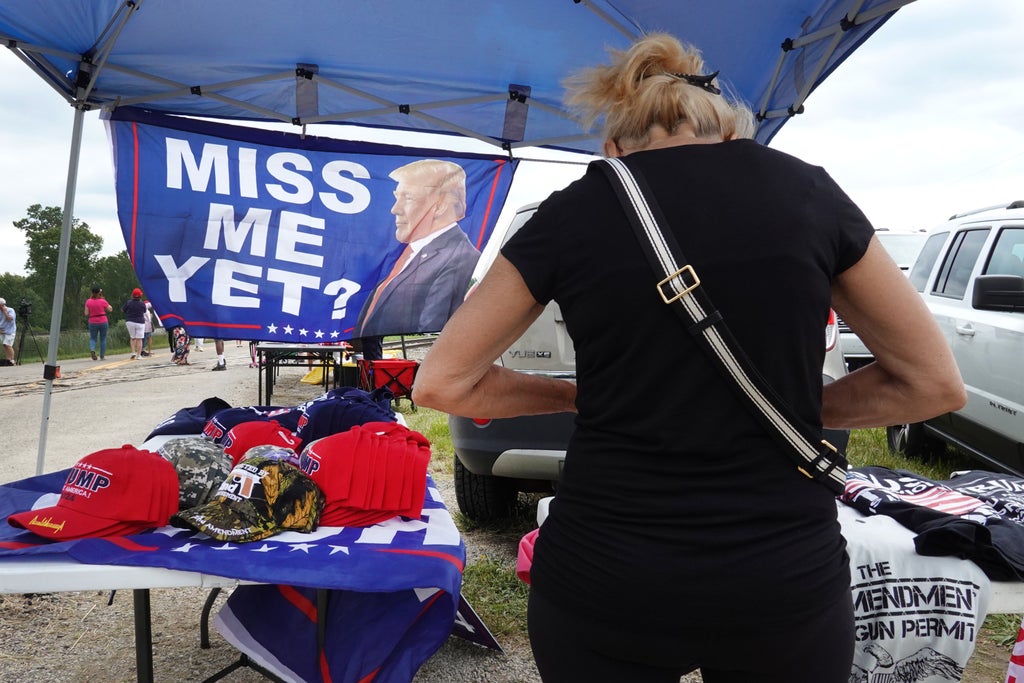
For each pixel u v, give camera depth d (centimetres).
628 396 104
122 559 187
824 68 294
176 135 373
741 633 99
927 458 601
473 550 410
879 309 110
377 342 762
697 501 100
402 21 315
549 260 110
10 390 1207
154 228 372
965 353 519
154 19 309
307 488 218
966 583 212
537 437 359
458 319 116
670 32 308
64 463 623
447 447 675
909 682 212
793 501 101
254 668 250
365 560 196
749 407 100
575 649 108
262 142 387
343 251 398
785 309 101
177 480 217
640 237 103
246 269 385
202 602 344
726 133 121
